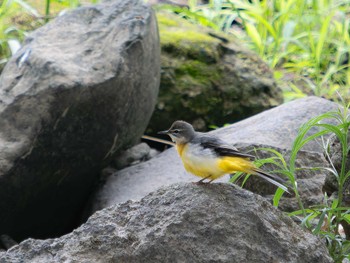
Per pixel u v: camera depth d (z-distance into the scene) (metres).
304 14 19.80
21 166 12.10
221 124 16.39
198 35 16.67
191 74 16.22
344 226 10.09
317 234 9.07
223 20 18.92
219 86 16.27
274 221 8.52
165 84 15.94
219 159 8.56
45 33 13.28
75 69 12.23
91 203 13.41
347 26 18.94
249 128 13.71
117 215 8.60
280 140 13.09
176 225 8.23
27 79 12.33
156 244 8.16
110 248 8.24
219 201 8.41
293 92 17.92
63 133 12.20
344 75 18.73
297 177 11.58
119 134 12.91
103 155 12.85
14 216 12.68
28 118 12.09
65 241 8.42
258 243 8.32
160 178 13.27
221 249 8.21
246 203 8.45
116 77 12.30
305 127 9.36
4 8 16.84
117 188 13.42
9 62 12.83
